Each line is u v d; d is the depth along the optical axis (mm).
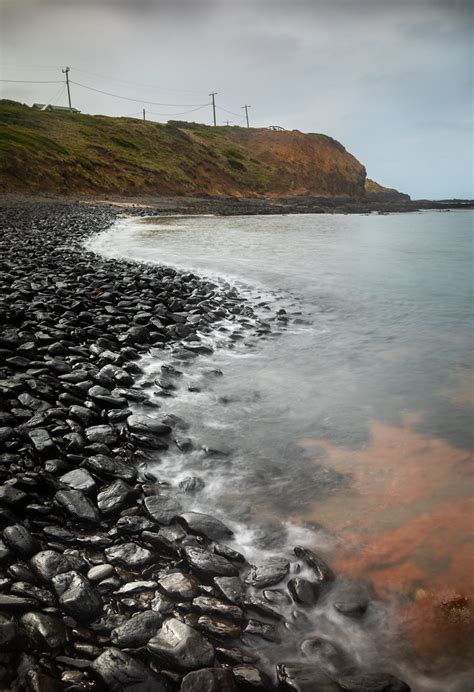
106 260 14250
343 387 6227
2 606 2516
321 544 3303
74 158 56688
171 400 5680
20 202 40750
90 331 7270
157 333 7703
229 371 6758
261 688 2275
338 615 2715
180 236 24781
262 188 82875
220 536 3332
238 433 4953
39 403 4828
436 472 4199
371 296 11578
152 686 2203
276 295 11586
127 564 2990
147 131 77750
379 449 4629
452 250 20984
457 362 7105
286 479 4129
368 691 2250
